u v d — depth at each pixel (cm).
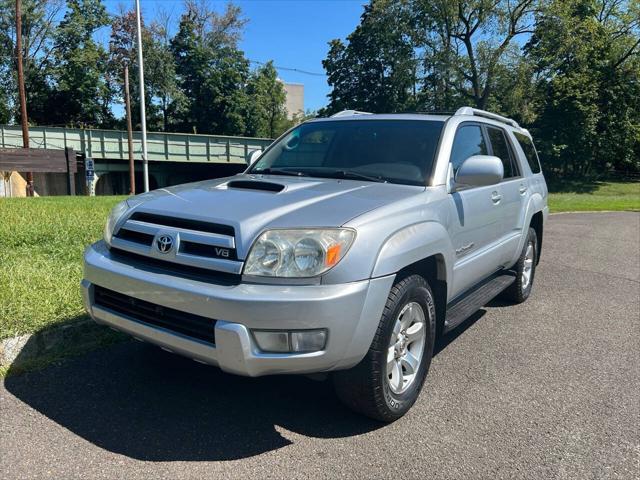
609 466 283
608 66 3447
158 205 320
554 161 3625
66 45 4853
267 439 298
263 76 5825
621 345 480
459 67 3512
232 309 258
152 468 265
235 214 288
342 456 284
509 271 580
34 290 463
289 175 402
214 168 4472
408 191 344
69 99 4788
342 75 4622
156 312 293
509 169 529
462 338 489
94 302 326
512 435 313
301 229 274
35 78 4775
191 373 378
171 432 300
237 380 371
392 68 4200
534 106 3591
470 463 282
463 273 399
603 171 4003
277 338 260
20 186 2711
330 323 262
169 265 294
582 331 518
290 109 8594
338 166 400
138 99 4906
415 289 318
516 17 3378
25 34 4656
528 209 560
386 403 307
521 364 427
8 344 371
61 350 398
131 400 335
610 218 1681
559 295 661
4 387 342
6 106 4678
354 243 275
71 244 663
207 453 281
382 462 279
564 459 289
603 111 3488
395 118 436
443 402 353
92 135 3750
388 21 3581
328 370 274
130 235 321
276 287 264
